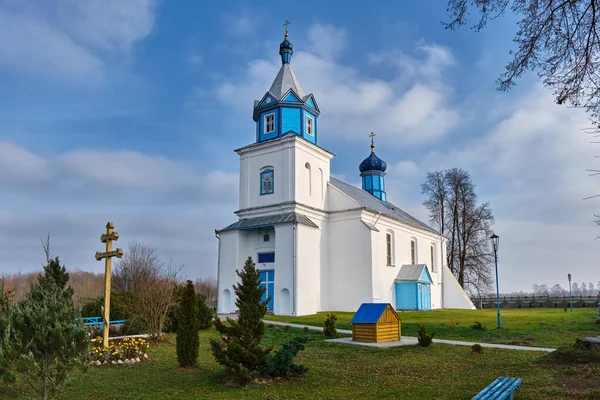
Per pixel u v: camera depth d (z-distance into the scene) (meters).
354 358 15.88
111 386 11.94
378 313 19.55
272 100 36.19
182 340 14.20
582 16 8.90
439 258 51.38
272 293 33.03
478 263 52.53
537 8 9.12
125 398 10.87
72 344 8.75
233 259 34.25
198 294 23.70
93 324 20.61
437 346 17.95
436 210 55.22
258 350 12.24
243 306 12.38
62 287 21.48
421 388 11.21
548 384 11.04
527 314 33.41
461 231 53.66
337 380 12.38
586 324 24.72
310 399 10.44
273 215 34.12
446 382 11.84
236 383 11.93
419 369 13.75
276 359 12.59
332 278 35.50
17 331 8.79
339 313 32.28
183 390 11.51
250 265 12.70
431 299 46.19
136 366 14.34
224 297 34.06
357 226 35.22
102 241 16.08
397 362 14.96
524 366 13.57
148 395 11.09
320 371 13.61
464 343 18.84
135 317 20.62
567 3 8.87
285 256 31.98
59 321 8.87
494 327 23.89
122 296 23.33
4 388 11.22
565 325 24.28
